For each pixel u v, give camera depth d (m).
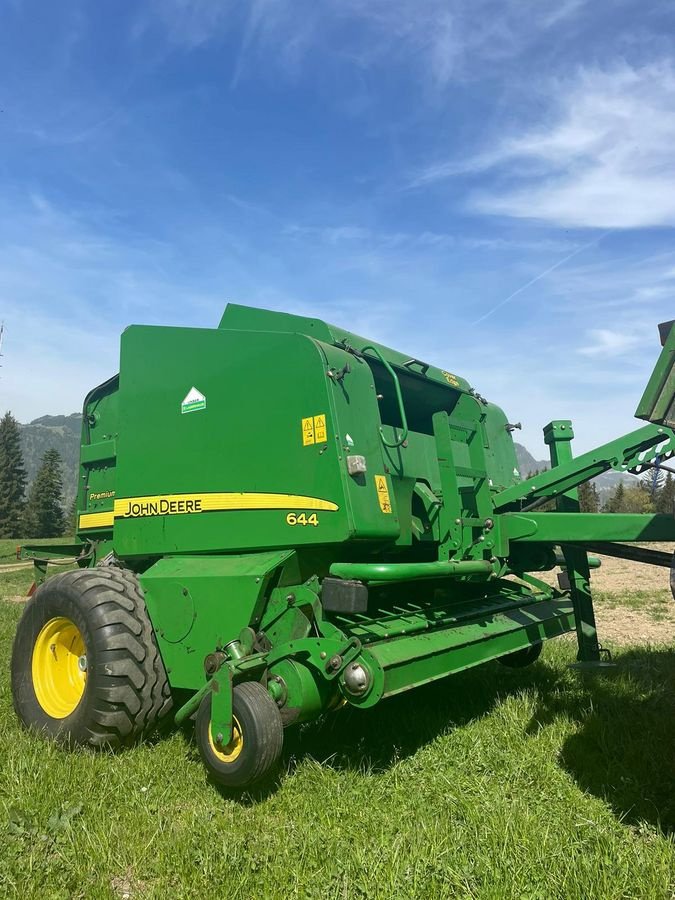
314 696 3.57
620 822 3.06
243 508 4.21
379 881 2.57
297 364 4.06
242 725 3.36
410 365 5.18
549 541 4.25
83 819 3.10
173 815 3.24
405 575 3.53
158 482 4.70
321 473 3.85
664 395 2.92
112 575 4.50
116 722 4.05
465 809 3.17
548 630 5.06
